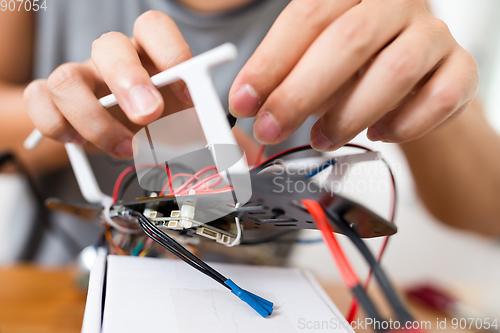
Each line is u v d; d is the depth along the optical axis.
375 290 0.23
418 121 0.14
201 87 0.13
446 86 0.14
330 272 0.48
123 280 0.14
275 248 0.28
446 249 0.57
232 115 0.14
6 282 0.23
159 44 0.18
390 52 0.13
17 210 0.39
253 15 0.41
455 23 0.56
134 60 0.15
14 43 0.41
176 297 0.14
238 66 0.42
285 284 0.17
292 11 0.14
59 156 0.38
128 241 0.18
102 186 0.32
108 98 0.17
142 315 0.13
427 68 0.13
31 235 0.39
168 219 0.15
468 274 0.56
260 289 0.16
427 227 0.57
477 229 0.39
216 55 0.12
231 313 0.14
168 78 0.13
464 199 0.36
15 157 0.32
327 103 0.18
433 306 0.23
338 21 0.13
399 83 0.13
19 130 0.36
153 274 0.15
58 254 0.39
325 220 0.14
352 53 0.13
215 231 0.15
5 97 0.38
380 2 0.14
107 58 0.15
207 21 0.40
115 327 0.12
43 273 0.25
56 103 0.17
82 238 0.39
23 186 0.38
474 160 0.35
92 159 0.32
